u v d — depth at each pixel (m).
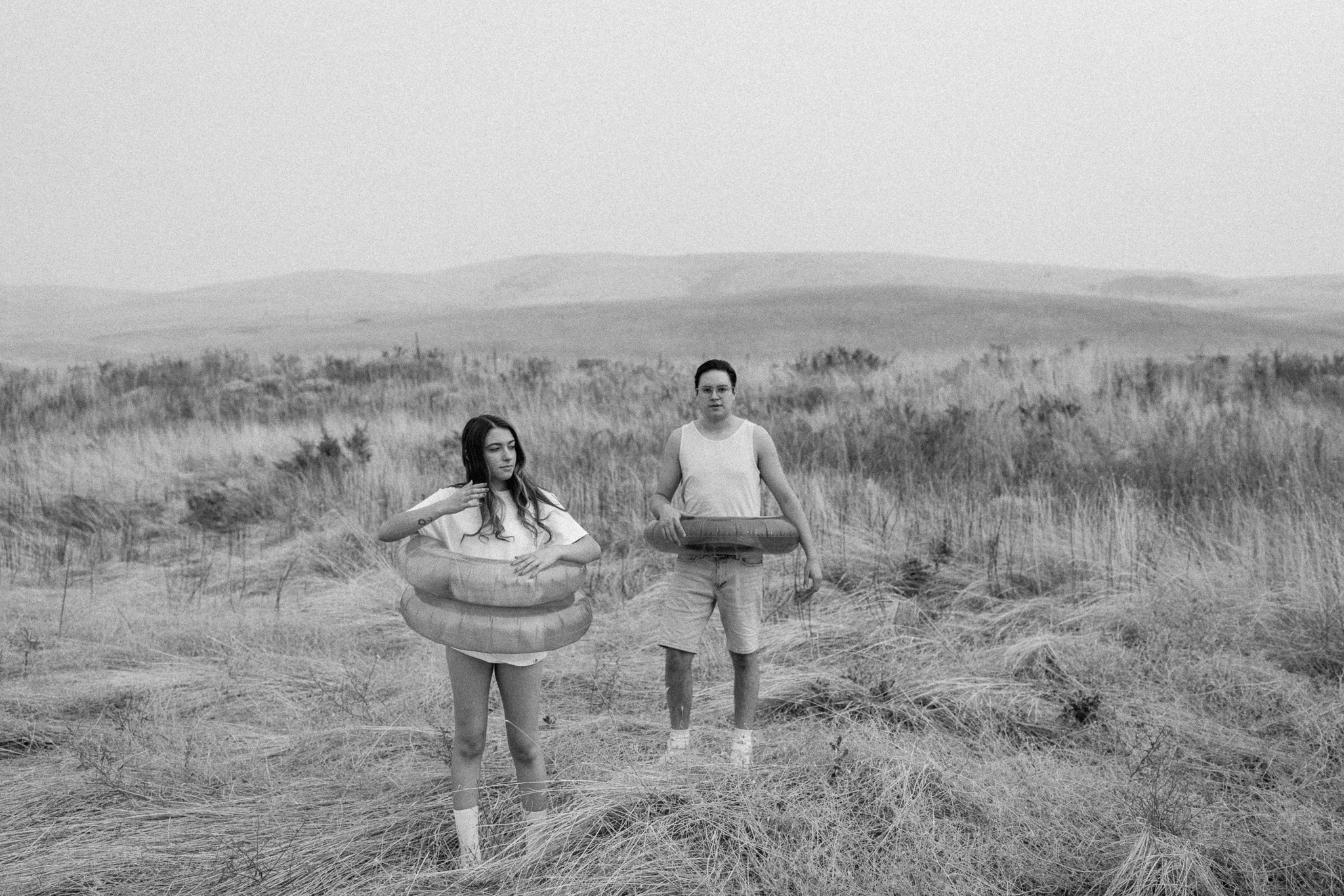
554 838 3.26
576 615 3.34
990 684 4.85
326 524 8.83
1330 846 3.23
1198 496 7.96
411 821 3.49
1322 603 5.50
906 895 3.01
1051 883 3.15
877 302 55.41
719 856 3.20
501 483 3.41
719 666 5.33
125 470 10.91
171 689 5.02
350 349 43.78
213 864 3.20
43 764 4.12
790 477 9.12
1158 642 5.26
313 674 5.23
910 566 6.73
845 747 3.86
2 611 6.43
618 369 20.77
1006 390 13.87
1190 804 3.48
